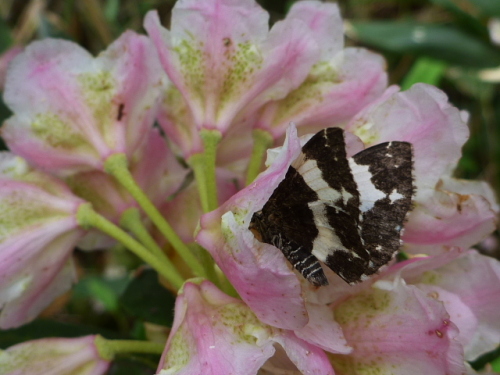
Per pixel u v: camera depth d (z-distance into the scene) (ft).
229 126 0.51
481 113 1.27
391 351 0.43
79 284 0.95
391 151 0.40
